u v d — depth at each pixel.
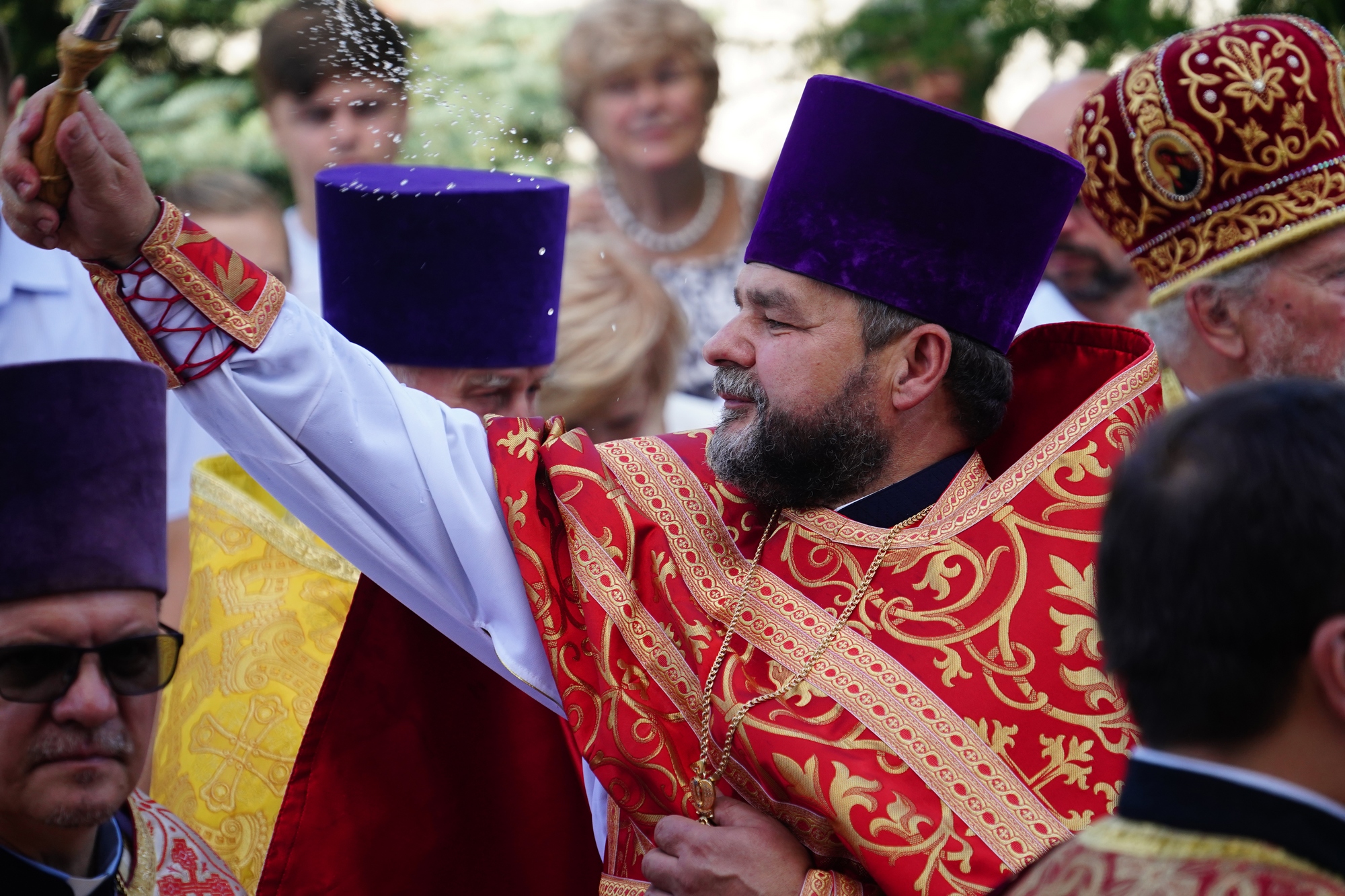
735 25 8.38
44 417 2.68
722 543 3.58
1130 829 1.97
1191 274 4.13
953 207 3.40
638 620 3.46
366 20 4.12
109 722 2.69
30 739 2.64
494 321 4.30
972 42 7.85
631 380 5.64
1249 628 1.88
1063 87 6.00
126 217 3.11
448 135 4.89
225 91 7.95
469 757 3.73
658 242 7.00
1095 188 4.38
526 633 3.52
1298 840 1.85
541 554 3.51
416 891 3.69
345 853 3.64
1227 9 7.49
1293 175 3.96
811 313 3.39
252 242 5.73
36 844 2.72
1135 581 1.97
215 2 8.11
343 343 3.46
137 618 2.74
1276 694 1.89
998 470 3.76
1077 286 5.82
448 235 4.22
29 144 2.97
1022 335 3.75
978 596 3.37
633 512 3.59
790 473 3.45
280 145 5.11
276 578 4.20
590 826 3.77
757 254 3.47
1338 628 1.85
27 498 2.66
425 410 3.59
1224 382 4.13
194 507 4.38
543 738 3.76
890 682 3.29
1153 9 7.56
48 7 8.41
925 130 3.38
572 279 5.71
